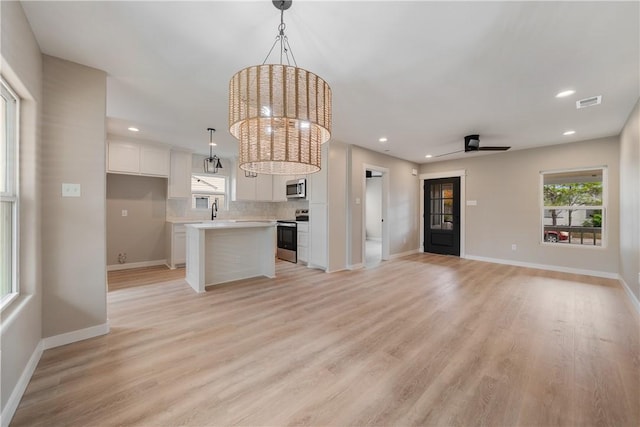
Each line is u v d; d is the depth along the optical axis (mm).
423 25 1794
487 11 1661
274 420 1438
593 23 1741
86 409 1491
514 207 5324
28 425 1382
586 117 3445
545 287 3824
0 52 1353
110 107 3229
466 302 3227
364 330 2492
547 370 1882
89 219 2271
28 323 1747
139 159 4711
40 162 2035
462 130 4051
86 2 1582
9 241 1750
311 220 5121
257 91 1650
